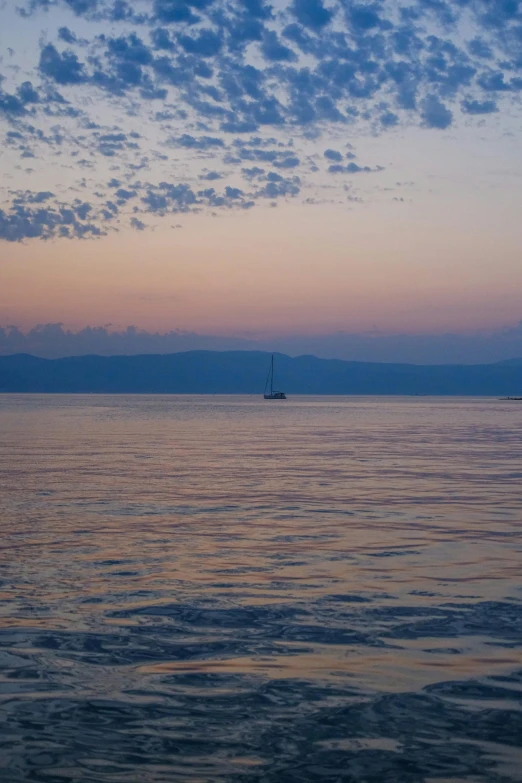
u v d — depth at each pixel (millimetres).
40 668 7457
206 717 6336
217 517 17500
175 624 8938
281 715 6371
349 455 37375
